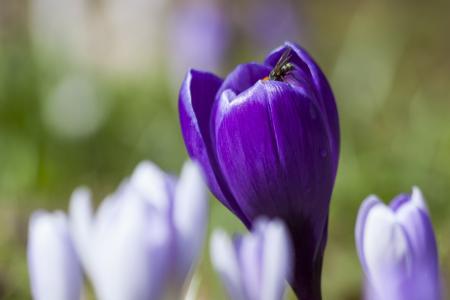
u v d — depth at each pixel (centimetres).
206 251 83
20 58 145
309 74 45
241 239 40
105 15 186
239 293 39
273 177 44
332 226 105
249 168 44
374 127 134
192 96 45
